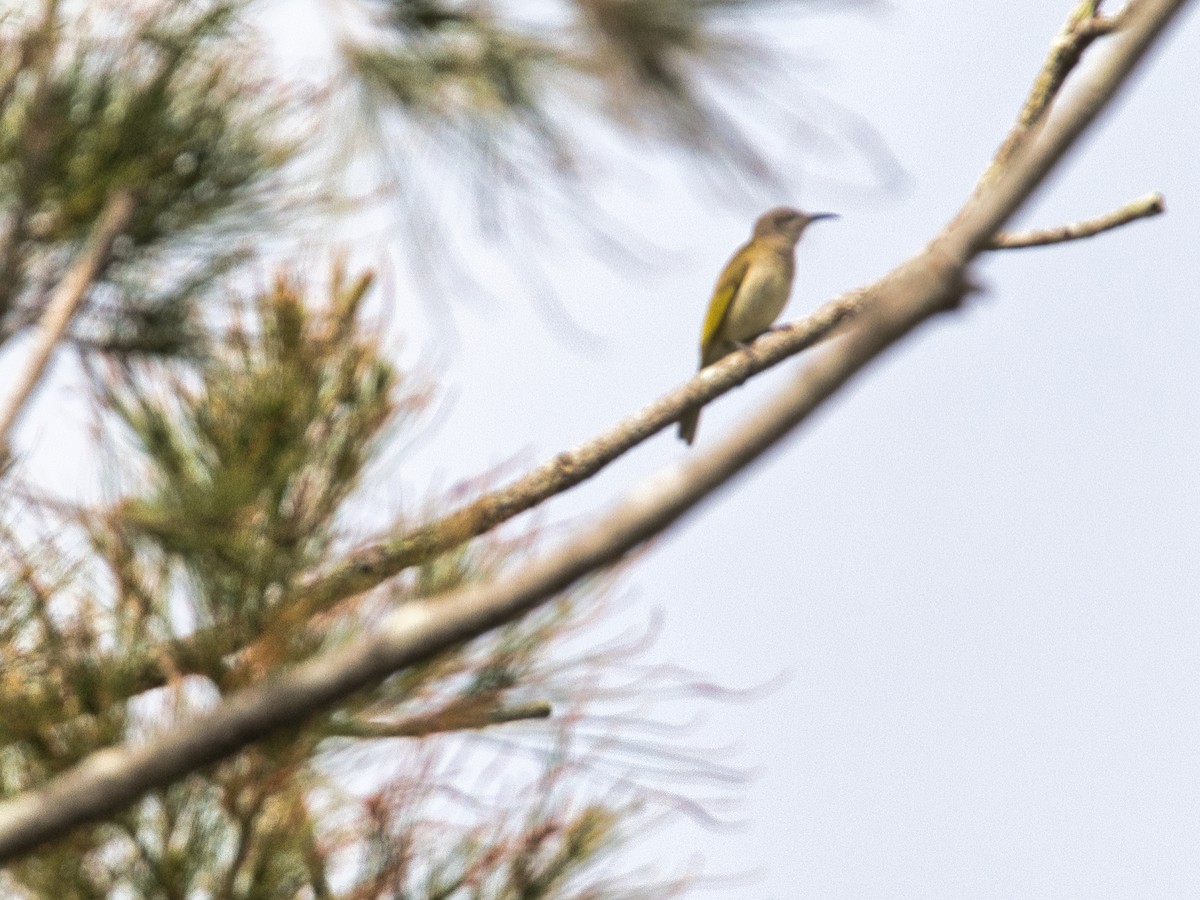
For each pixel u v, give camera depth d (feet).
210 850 21.45
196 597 21.45
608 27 17.48
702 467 15.10
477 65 22.00
